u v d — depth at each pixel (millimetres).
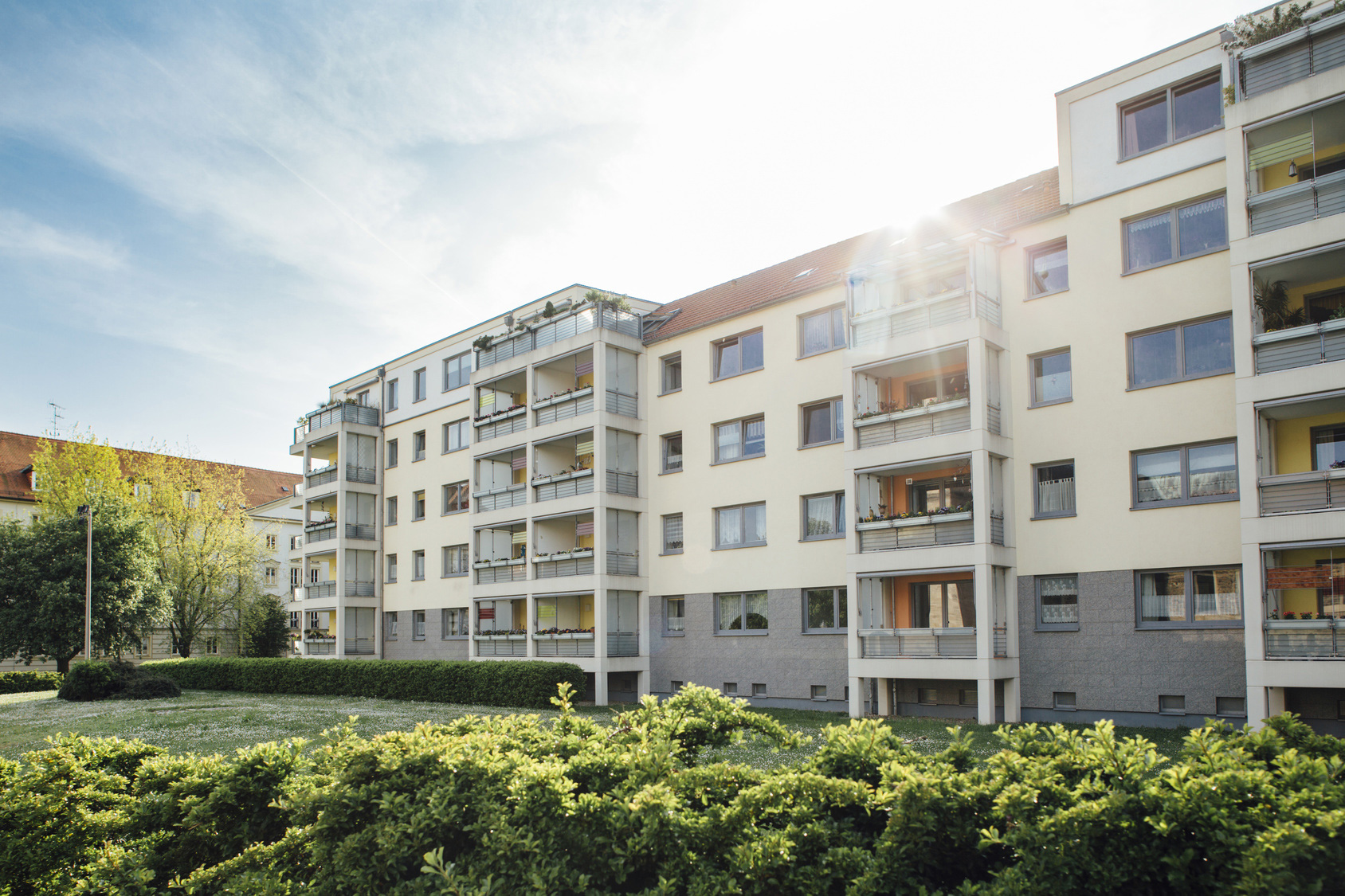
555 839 5582
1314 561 16812
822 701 24922
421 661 31234
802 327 26750
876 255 26672
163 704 30625
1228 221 17578
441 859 5387
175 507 54188
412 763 6434
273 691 37906
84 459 53125
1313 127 17062
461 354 40438
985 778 5391
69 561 45625
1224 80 18719
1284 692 16734
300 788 6770
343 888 6031
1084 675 20000
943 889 5059
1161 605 19344
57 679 45375
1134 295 20156
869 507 23016
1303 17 17484
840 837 5340
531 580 31938
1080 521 20422
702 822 5441
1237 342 17141
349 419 43812
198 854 7238
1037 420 21281
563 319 32281
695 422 29312
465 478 39312
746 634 27016
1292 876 4008
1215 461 18922
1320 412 17109
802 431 26375
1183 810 4523
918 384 23984
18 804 7656
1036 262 22000
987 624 20219
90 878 7191
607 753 6387
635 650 29859
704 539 28547
